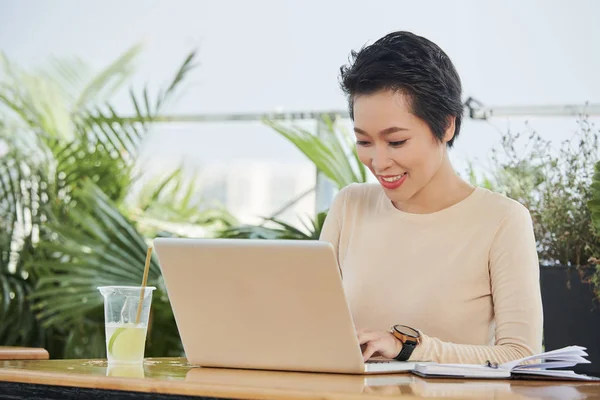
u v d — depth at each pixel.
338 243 2.44
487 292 2.18
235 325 1.78
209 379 1.52
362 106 2.05
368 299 2.26
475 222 2.20
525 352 1.98
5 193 4.56
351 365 1.69
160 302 4.09
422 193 2.26
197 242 1.76
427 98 2.03
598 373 3.05
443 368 1.69
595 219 2.99
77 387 1.56
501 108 4.04
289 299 1.69
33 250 4.51
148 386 1.47
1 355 2.10
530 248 2.14
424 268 2.22
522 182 3.36
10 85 5.25
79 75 5.52
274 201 14.50
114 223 4.09
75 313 4.08
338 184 3.85
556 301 3.11
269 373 1.70
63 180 4.52
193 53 5.02
